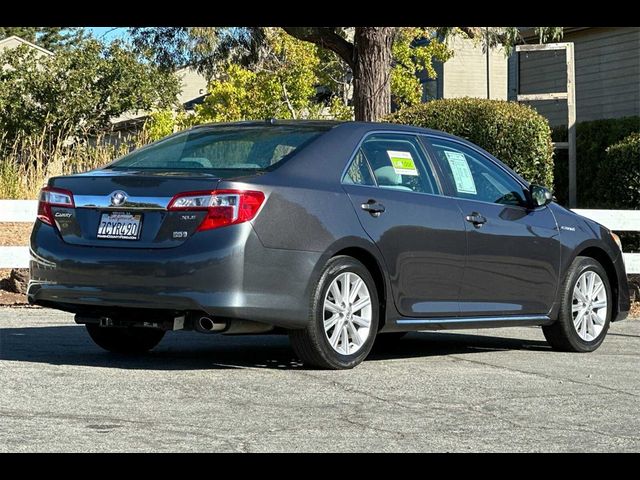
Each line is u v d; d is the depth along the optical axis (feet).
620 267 37.06
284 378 27.81
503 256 33.14
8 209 46.60
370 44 68.28
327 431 21.85
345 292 29.32
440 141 33.12
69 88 123.54
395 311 30.58
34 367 28.48
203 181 27.78
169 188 27.91
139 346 32.24
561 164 73.51
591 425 23.24
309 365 29.40
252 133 30.76
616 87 92.02
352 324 29.55
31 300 29.81
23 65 125.80
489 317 32.91
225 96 133.80
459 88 134.10
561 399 26.13
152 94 128.88
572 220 35.81
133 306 27.91
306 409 23.94
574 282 35.27
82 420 22.18
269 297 27.73
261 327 28.19
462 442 21.25
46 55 141.38
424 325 31.35
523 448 20.92
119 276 27.96
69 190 29.30
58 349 32.40
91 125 124.98
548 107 99.86
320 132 30.48
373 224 29.91
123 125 135.13
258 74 131.23
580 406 25.30
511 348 36.40
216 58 89.97
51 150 72.64
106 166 30.96
